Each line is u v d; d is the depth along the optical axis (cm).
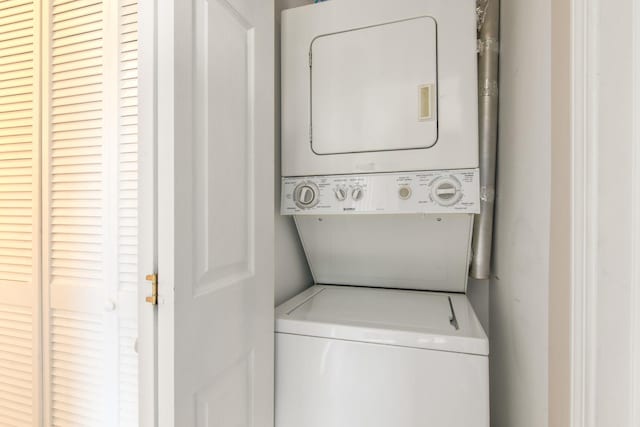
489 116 152
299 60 151
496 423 163
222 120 92
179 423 73
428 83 133
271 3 125
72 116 157
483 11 152
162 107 72
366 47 141
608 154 63
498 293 157
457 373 104
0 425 172
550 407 88
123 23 148
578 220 69
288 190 152
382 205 138
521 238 119
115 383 150
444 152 131
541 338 97
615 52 62
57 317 160
